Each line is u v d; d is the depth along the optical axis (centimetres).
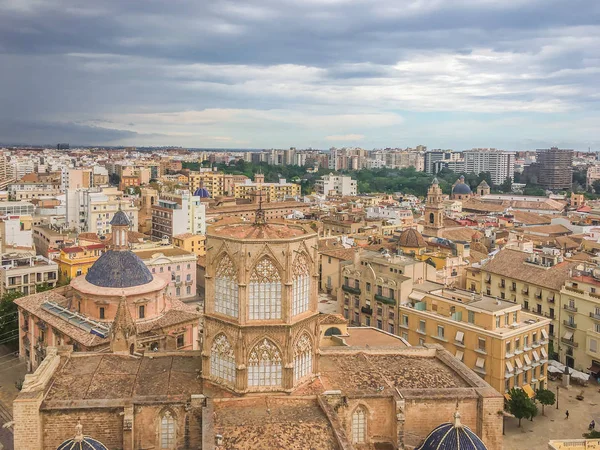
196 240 19888
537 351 10381
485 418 6050
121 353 7188
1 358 12281
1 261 14538
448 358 7119
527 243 17812
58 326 10169
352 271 13662
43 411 5550
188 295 17088
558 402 10438
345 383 6269
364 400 5931
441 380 6562
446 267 14862
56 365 6569
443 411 6078
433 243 17750
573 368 12006
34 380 5866
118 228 10606
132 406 5609
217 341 5975
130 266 10525
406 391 6078
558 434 9269
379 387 6116
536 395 9894
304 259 5984
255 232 5938
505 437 9150
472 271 14675
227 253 5778
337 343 8825
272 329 5750
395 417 5856
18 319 12375
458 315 10506
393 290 12400
